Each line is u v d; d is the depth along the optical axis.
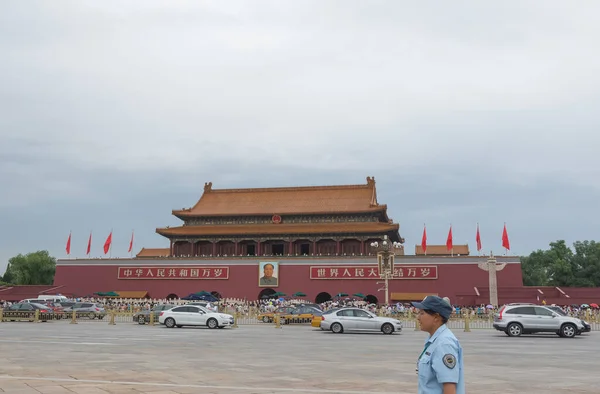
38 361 21.02
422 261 82.81
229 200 102.69
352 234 90.25
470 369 20.17
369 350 27.06
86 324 49.59
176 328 45.09
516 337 38.12
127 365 20.09
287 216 95.62
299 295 83.06
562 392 15.46
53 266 131.00
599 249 111.12
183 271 90.06
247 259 88.56
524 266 125.25
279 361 22.03
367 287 83.81
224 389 15.23
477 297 78.50
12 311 54.28
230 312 63.88
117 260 92.56
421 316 6.62
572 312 63.50
